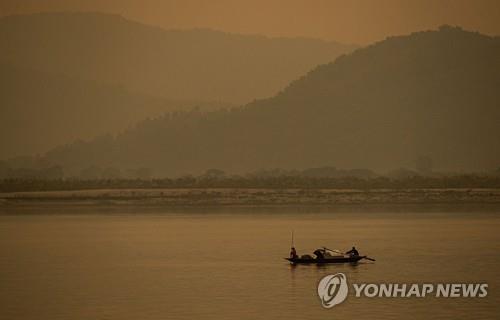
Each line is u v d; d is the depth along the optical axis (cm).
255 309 14262
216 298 15300
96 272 18912
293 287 16312
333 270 18488
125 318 13738
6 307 14750
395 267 18862
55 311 14375
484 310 14150
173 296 15538
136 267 19675
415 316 13738
